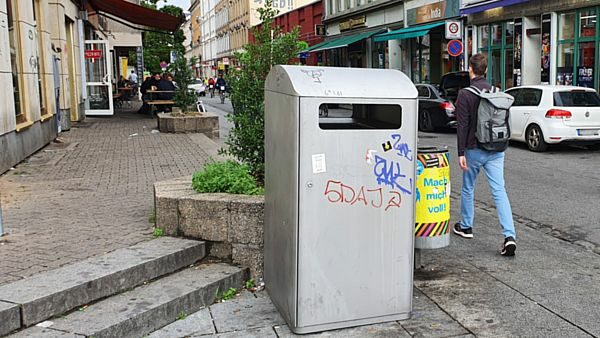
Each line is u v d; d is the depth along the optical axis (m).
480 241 6.41
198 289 4.51
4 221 6.01
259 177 6.13
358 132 4.05
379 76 4.21
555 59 19.95
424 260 5.73
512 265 5.59
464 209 6.38
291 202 4.04
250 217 4.97
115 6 21.16
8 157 9.73
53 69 14.83
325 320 4.14
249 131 6.05
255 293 4.88
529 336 4.09
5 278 4.23
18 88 11.16
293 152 3.97
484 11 23.72
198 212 5.14
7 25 9.91
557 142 13.07
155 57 56.66
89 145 13.42
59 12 16.72
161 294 4.38
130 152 12.09
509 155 13.09
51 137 13.87
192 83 18.23
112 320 3.91
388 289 4.27
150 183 8.39
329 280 4.11
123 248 4.95
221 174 5.57
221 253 5.16
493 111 5.75
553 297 4.78
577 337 4.07
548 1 19.91
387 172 4.15
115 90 33.72
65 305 4.00
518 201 8.43
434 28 26.53
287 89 4.04
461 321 4.33
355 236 4.12
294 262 4.03
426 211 5.07
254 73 6.19
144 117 22.98
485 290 4.93
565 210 7.82
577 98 13.22
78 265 4.47
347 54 40.00
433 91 18.34
